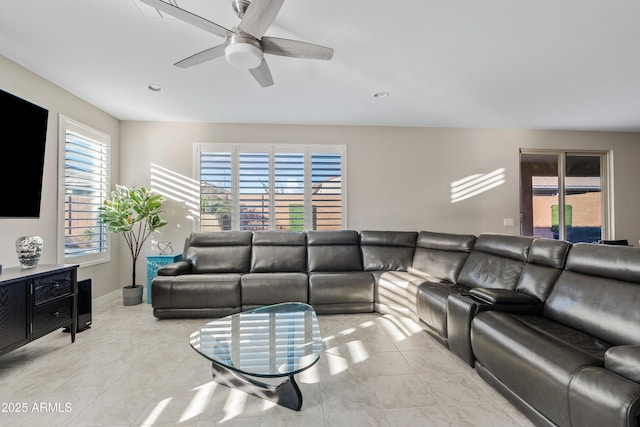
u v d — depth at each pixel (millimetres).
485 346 1781
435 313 2408
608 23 1984
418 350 2307
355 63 2525
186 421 1509
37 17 1910
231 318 2211
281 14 1879
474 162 4379
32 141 2371
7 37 2125
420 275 3305
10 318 1952
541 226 4574
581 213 4617
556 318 1929
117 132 3877
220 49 1814
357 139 4250
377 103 3428
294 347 1732
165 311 2961
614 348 1203
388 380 1882
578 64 2537
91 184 3377
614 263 1722
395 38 2160
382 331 2691
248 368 1480
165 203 3984
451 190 4355
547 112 3725
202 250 3588
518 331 1595
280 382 1801
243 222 4082
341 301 3158
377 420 1514
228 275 3178
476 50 2324
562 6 1825
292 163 4160
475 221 4379
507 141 4422
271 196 4125
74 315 2457
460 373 1968
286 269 3598
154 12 1864
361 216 4258
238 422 1501
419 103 3432
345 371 1991
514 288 2348
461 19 1949
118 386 1820
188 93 3111
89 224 3352
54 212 2875
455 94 3172
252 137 4113
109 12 1866
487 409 1599
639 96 3215
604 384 1103
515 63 2525
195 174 4031
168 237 3992
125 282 3900
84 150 3266
